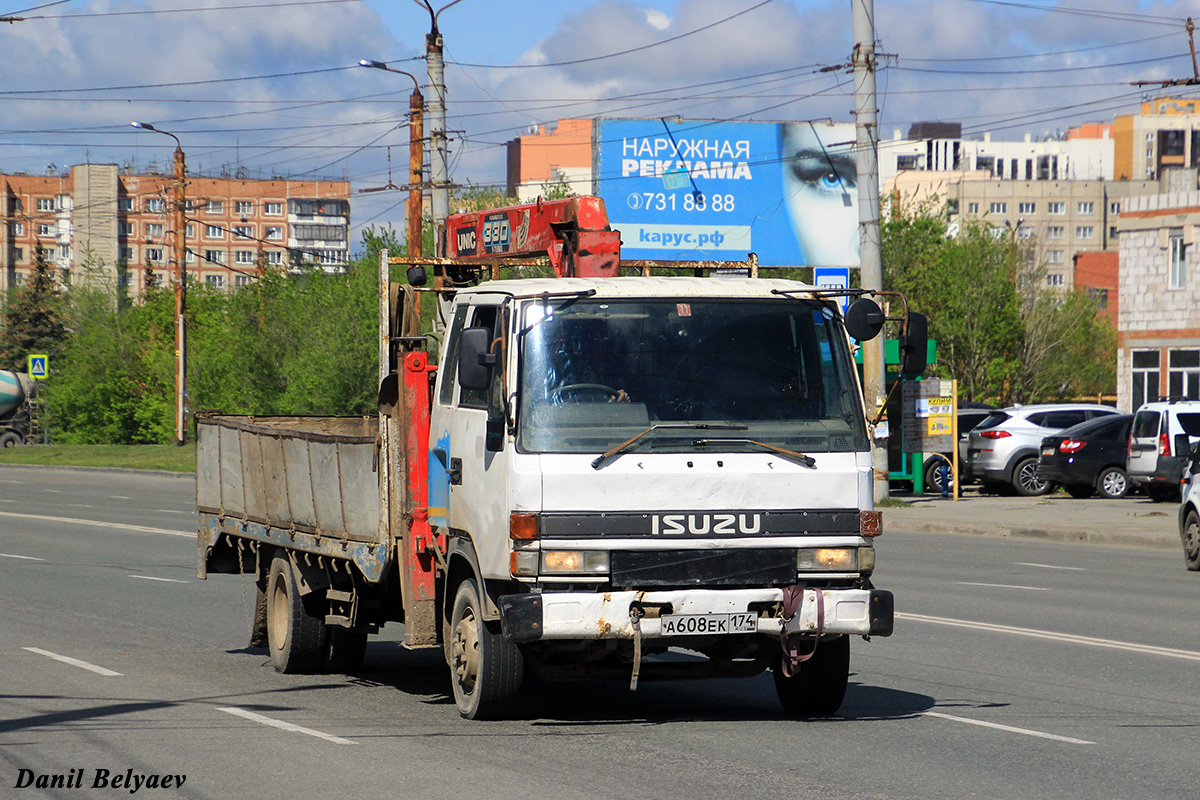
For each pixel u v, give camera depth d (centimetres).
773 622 1394
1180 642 2183
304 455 1877
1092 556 3719
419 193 6025
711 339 1465
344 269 9894
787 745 1405
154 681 1862
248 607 2184
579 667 1502
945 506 5191
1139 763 1323
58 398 12762
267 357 10456
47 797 1202
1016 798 1178
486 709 1519
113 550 3831
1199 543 3312
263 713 1616
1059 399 13288
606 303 1457
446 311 1784
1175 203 8250
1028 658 2027
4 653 2084
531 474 1379
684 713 1622
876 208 5056
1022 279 12138
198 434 2292
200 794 1204
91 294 13188
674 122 7175
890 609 1424
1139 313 8494
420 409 1650
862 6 4994
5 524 4731
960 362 10750
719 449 1416
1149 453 5100
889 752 1370
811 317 1498
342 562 1830
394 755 1358
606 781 1237
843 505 1434
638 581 1382
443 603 1638
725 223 7244
